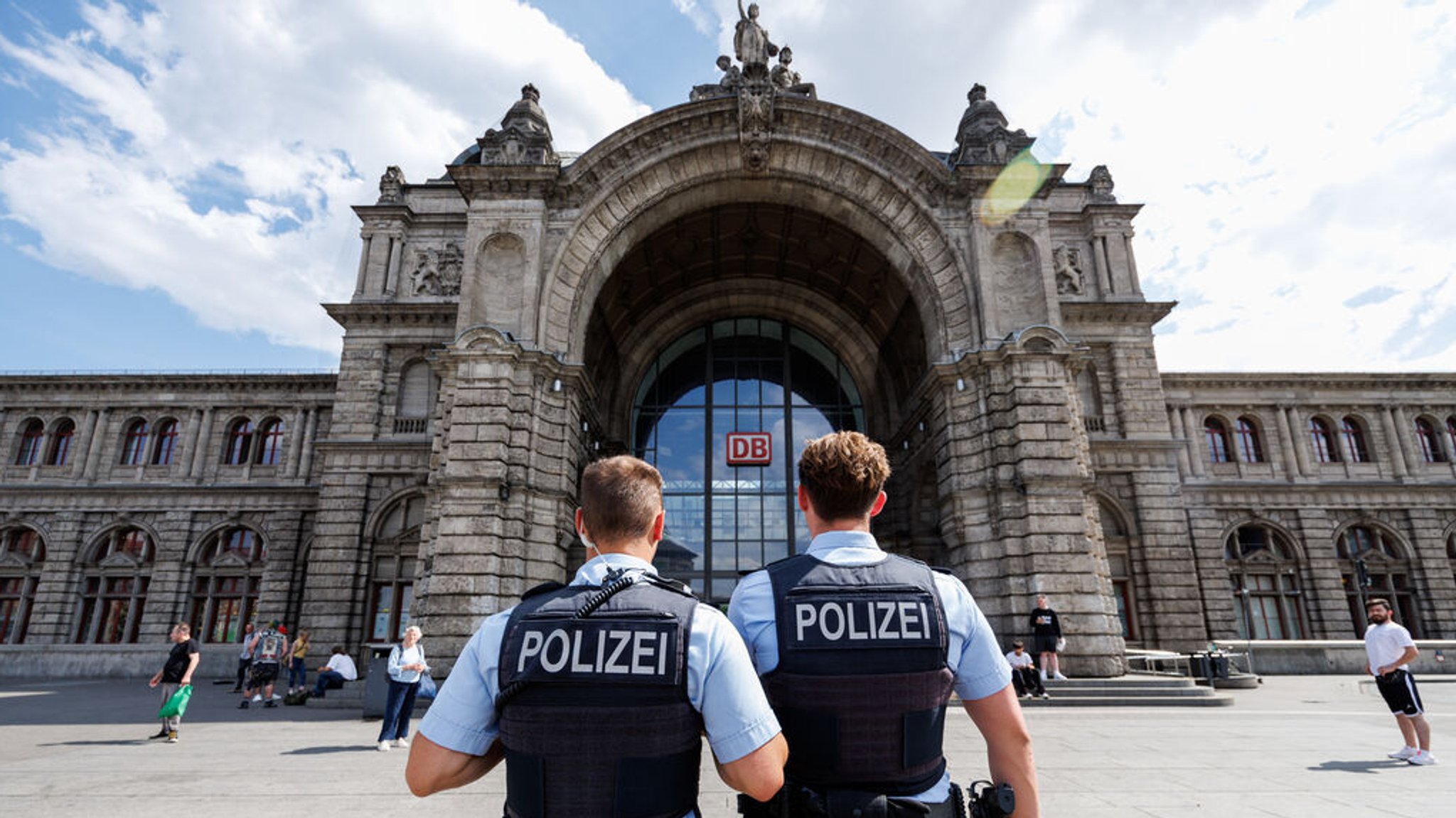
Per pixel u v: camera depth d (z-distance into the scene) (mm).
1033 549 17953
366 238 31172
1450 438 39281
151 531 35531
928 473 25016
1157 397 30328
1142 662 22688
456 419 18484
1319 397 38781
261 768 9297
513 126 21641
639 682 2104
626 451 28047
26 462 37719
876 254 23891
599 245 21125
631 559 2525
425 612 17094
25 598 35531
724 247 26688
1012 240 21000
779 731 2195
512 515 18141
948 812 2344
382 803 7426
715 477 28094
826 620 2436
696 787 2174
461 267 30828
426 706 15703
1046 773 8547
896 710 2336
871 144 21594
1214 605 34031
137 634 34719
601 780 2031
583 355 21625
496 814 7031
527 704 2100
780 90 23000
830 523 2816
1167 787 7805
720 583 26703
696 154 21734
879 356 28922
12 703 18047
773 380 29562
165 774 8891
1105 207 32562
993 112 22297
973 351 19766
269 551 34562
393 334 30141
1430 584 36062
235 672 29641
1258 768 8875
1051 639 16516
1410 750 9203
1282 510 36656
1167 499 29422
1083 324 31188
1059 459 18609
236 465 36594
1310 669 25062
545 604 2295
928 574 2648
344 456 28922
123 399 37906
